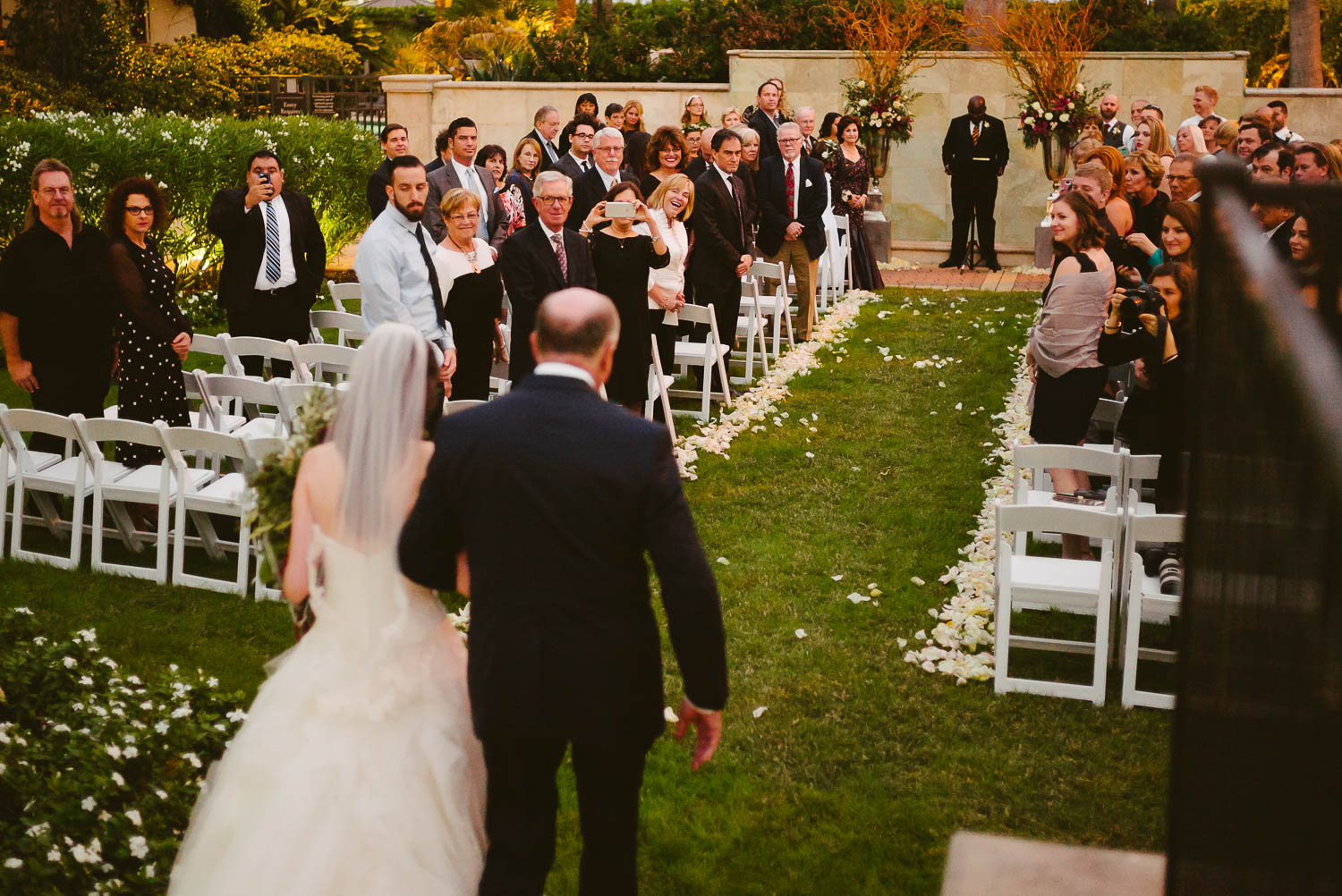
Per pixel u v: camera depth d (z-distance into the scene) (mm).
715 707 2951
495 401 2963
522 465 2838
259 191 7672
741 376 9828
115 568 6043
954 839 3340
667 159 9070
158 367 6246
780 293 10234
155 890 3188
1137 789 4242
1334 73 24078
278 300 7828
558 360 2957
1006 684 4918
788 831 4020
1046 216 16125
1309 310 1742
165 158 11430
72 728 3779
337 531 3057
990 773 4352
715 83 17578
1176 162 7102
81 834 3281
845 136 12875
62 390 6664
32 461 6273
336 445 3119
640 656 2889
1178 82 15516
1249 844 1920
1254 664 1899
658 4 23656
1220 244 2055
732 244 9000
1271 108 11234
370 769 2945
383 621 3031
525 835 2934
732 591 5953
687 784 4293
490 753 2941
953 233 14773
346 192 14617
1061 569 5172
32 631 4391
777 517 6930
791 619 5633
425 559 2963
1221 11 24969
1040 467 5590
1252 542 1896
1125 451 5809
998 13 16125
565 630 2830
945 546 6477
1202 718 2201
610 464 2826
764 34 17656
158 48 21391
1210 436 2133
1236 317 1982
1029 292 12984
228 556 6410
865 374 9898
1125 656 4809
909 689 4973
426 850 2924
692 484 7461
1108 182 6828
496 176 10352
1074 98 14367
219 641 5371
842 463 7824
